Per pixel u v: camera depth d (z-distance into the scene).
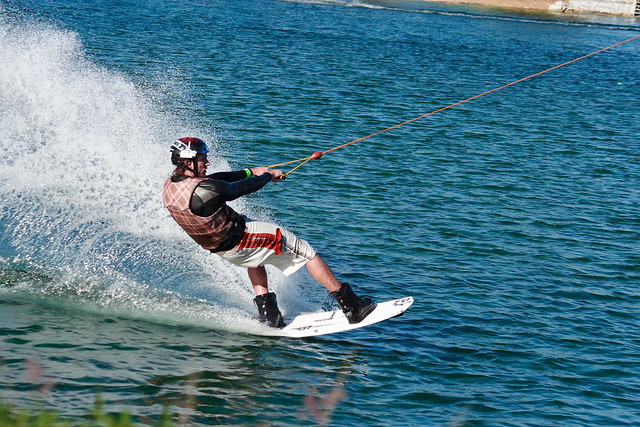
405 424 25.23
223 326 31.75
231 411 24.56
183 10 168.50
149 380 25.97
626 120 94.00
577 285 41.00
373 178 59.31
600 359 32.28
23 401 23.12
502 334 34.00
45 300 31.62
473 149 72.31
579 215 54.22
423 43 155.50
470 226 49.75
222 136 67.31
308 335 31.69
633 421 27.19
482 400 27.62
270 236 29.52
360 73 111.69
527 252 45.62
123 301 32.62
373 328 33.38
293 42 137.50
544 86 116.00
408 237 46.59
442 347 32.09
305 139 70.06
